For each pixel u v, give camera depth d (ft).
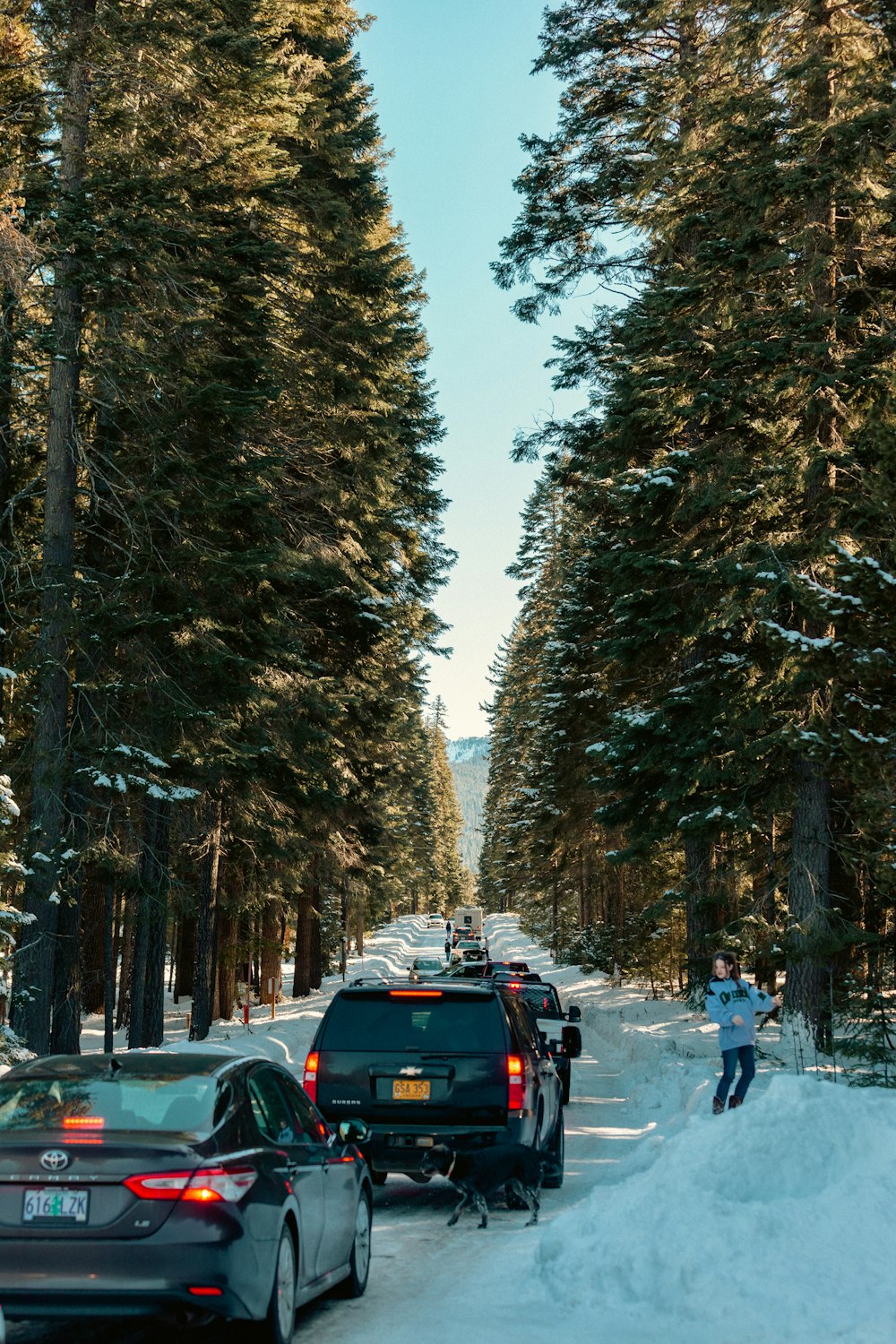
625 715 78.95
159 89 64.08
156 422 65.05
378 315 91.81
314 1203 23.34
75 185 61.57
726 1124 27.55
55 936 61.21
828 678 54.13
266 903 116.47
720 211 68.28
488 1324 22.99
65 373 65.10
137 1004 80.74
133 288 61.72
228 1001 123.95
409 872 365.20
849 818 69.36
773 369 66.74
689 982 101.65
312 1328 23.39
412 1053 36.04
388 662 118.52
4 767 63.87
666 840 91.20
